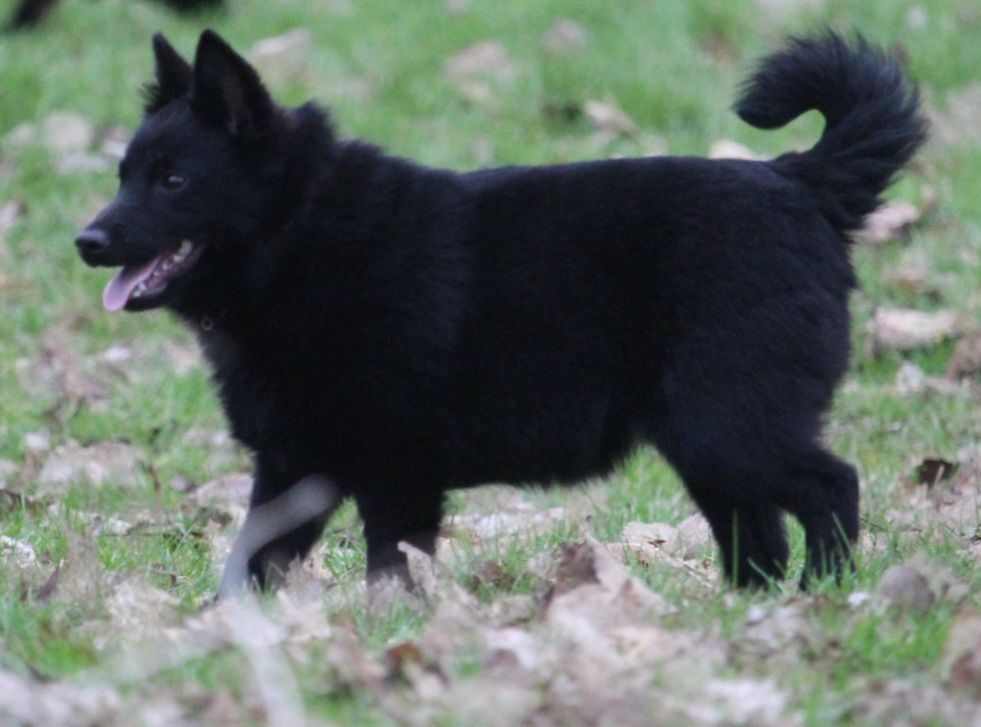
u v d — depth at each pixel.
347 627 7.53
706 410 8.67
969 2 22.11
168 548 10.14
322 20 22.97
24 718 6.14
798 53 9.34
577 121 19.62
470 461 9.21
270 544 9.21
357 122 18.91
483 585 8.49
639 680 6.45
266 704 6.08
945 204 16.88
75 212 16.92
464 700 6.18
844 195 9.06
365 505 9.23
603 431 9.18
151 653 6.96
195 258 9.23
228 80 9.09
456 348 9.04
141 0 23.03
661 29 21.83
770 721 6.09
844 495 8.71
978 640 7.02
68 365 14.23
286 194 9.12
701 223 8.81
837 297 8.91
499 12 22.70
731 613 7.59
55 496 11.42
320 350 9.02
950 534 9.55
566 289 9.05
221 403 9.52
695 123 19.64
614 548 9.60
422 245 9.10
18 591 8.30
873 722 6.18
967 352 13.68
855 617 7.40
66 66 19.69
